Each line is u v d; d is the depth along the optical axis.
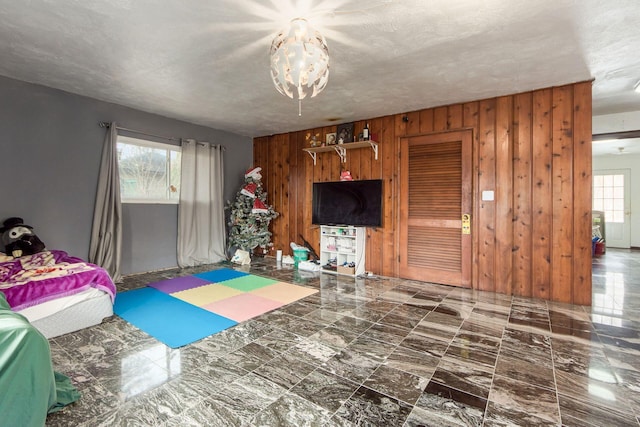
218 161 5.38
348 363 2.08
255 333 2.54
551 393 1.76
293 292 3.67
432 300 3.40
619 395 1.75
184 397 1.71
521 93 3.55
